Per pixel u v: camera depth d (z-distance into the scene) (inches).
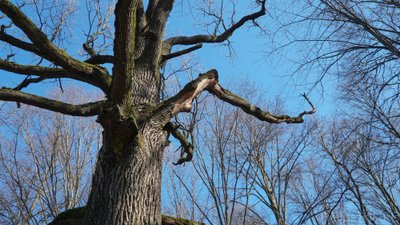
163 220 163.8
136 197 144.7
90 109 172.7
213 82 184.4
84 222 143.6
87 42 241.8
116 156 151.6
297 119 217.6
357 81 207.3
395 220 372.8
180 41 235.6
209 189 253.1
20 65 184.4
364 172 276.8
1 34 177.5
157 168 156.2
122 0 134.0
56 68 185.2
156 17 206.4
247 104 201.6
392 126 221.5
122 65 142.9
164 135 165.9
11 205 331.3
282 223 259.1
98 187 148.3
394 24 187.6
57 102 170.6
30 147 371.2
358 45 196.4
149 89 182.1
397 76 198.7
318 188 357.4
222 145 298.8
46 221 312.2
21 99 167.9
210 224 251.0
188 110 172.2
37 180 350.3
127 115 150.8
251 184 306.5
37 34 160.4
